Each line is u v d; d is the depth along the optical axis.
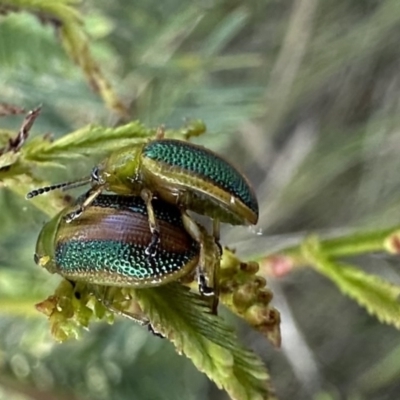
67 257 0.05
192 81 0.10
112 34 0.11
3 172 0.05
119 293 0.05
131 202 0.05
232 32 0.12
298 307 0.14
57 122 0.09
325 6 0.13
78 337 0.05
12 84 0.09
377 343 0.14
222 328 0.05
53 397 0.10
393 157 0.13
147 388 0.11
